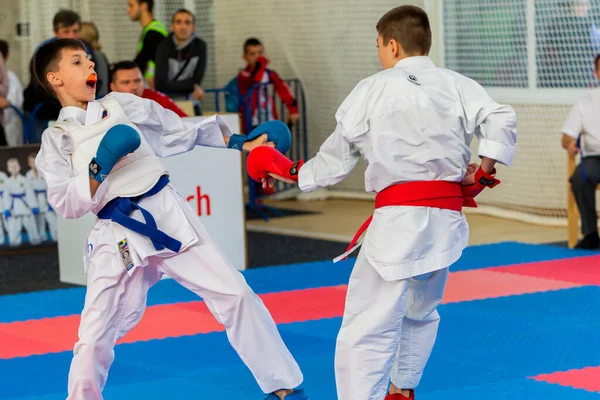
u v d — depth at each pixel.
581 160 9.10
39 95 10.25
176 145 4.62
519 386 5.09
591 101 9.00
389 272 3.96
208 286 4.32
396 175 4.00
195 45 10.91
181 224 4.32
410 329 4.43
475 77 11.31
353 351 4.06
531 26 10.77
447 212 4.05
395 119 3.98
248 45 12.18
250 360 4.35
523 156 11.04
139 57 11.31
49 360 6.01
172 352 6.04
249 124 12.17
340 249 9.58
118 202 4.24
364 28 11.67
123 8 12.78
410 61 4.16
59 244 8.62
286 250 9.63
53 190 4.09
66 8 12.13
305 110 12.63
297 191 12.95
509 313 6.79
